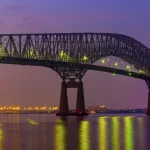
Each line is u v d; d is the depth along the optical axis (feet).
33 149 250.78
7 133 374.02
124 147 253.65
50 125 497.05
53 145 268.62
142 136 325.21
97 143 276.00
